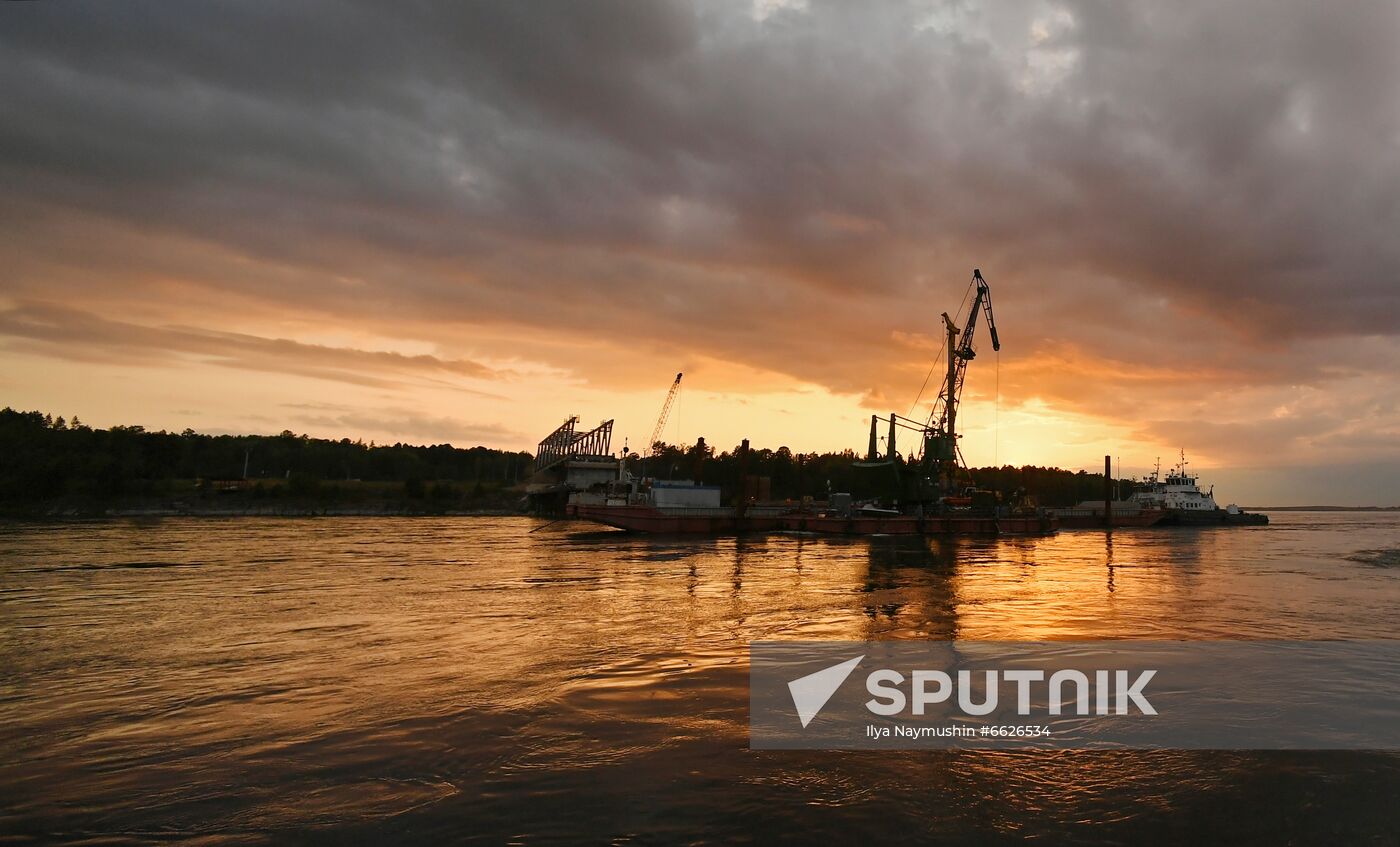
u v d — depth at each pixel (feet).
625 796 33.14
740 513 272.92
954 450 337.93
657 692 50.31
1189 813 32.30
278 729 42.19
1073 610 90.33
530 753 38.45
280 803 32.37
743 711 46.09
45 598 94.73
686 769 36.40
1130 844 29.40
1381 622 82.43
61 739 40.55
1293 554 203.31
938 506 313.53
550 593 102.32
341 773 35.70
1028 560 172.24
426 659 60.39
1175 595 106.83
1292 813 32.48
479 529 312.91
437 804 32.24
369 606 89.51
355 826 30.14
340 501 494.18
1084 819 31.53
